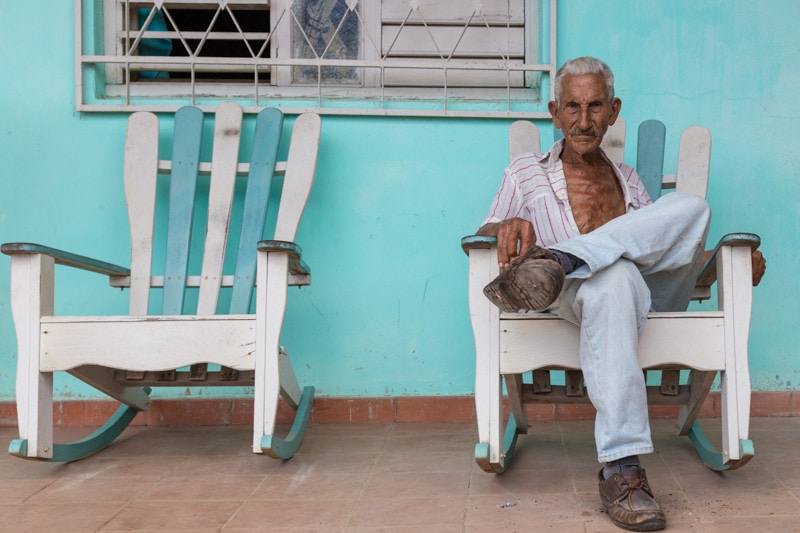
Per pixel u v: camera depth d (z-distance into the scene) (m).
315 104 3.08
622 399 1.83
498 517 1.89
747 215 2.99
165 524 1.90
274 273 2.22
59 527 1.89
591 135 2.18
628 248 1.88
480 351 2.07
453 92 3.15
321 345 3.00
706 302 2.99
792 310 2.97
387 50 3.17
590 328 1.87
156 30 3.21
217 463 2.45
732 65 3.01
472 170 3.03
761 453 2.41
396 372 3.00
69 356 2.22
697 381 2.25
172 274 2.74
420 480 2.22
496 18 3.17
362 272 3.01
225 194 2.81
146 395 2.88
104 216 3.00
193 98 3.02
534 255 1.80
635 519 1.77
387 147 3.03
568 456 2.44
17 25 3.01
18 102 3.00
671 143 3.01
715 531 1.76
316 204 3.02
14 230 2.99
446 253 3.02
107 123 3.01
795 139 3.00
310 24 3.19
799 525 1.78
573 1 3.04
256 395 2.22
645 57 3.03
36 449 2.23
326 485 2.20
